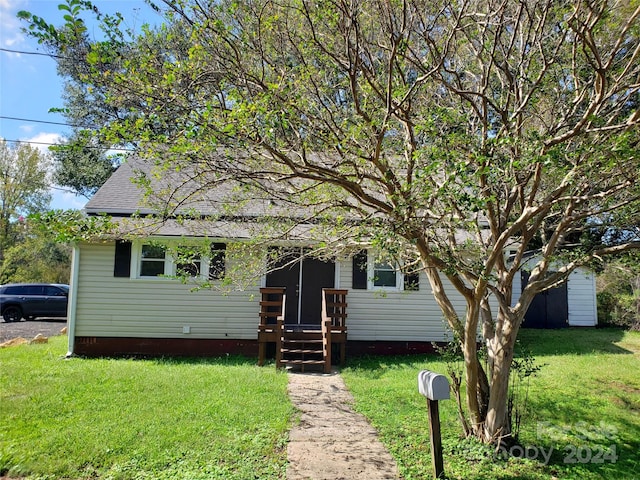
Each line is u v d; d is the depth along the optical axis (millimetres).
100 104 8195
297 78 4914
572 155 4199
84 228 4238
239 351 11648
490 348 5723
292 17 4895
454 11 5078
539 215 5648
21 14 3396
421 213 6113
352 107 5602
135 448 5352
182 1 4160
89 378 8477
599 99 4391
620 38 4406
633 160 4359
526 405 7098
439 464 4855
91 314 11453
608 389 7953
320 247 5211
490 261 5117
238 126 3799
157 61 4336
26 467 4879
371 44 5211
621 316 15273
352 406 7219
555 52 5203
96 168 24844
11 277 29844
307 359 10734
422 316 12047
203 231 6727
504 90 6297
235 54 4418
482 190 4176
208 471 4852
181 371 9281
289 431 6066
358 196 4617
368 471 4957
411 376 9227
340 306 10977
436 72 4902
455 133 4348
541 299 15883
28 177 36531
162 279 11594
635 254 5801
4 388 7727
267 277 12633
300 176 4266
